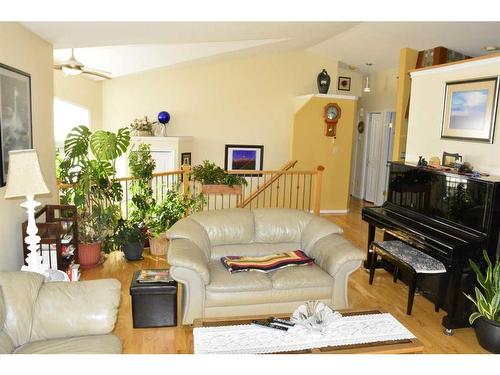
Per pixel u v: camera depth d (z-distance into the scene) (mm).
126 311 3385
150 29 3967
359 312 2701
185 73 7426
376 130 8375
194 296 3037
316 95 7195
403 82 5332
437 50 5199
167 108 7469
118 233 4441
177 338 2992
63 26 3383
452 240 3197
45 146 3852
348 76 8500
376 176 8422
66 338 2207
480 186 3152
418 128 4359
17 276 2256
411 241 3535
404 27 4969
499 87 3342
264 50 6984
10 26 2963
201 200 5203
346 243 3365
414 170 3949
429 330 3221
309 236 3662
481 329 2914
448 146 3939
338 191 7570
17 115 3053
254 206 7770
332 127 7340
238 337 2350
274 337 2357
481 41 4941
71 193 4398
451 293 3172
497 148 3396
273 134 7859
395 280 4164
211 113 7617
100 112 7285
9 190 2648
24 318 2154
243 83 7637
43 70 3768
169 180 6387
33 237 2902
